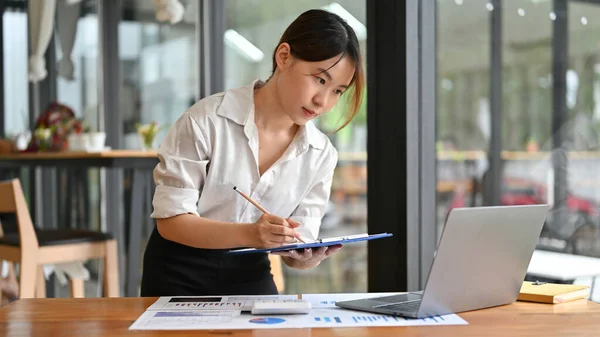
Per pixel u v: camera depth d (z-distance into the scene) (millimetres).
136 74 4766
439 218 2488
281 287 2826
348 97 1690
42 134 3846
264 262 1826
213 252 1765
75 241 2996
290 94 1607
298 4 3412
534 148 2420
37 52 4902
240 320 1229
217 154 1697
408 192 2332
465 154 2529
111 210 4664
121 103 4875
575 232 2287
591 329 1174
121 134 4879
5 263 4031
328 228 3178
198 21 4316
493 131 2529
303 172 1802
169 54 4527
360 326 1189
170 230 1632
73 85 5156
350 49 1588
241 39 4016
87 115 5070
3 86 5516
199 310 1315
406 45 2318
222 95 1737
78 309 1328
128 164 3211
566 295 1435
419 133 2393
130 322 1218
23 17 5441
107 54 4938
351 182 3000
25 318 1252
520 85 2467
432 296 1249
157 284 1780
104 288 3111
